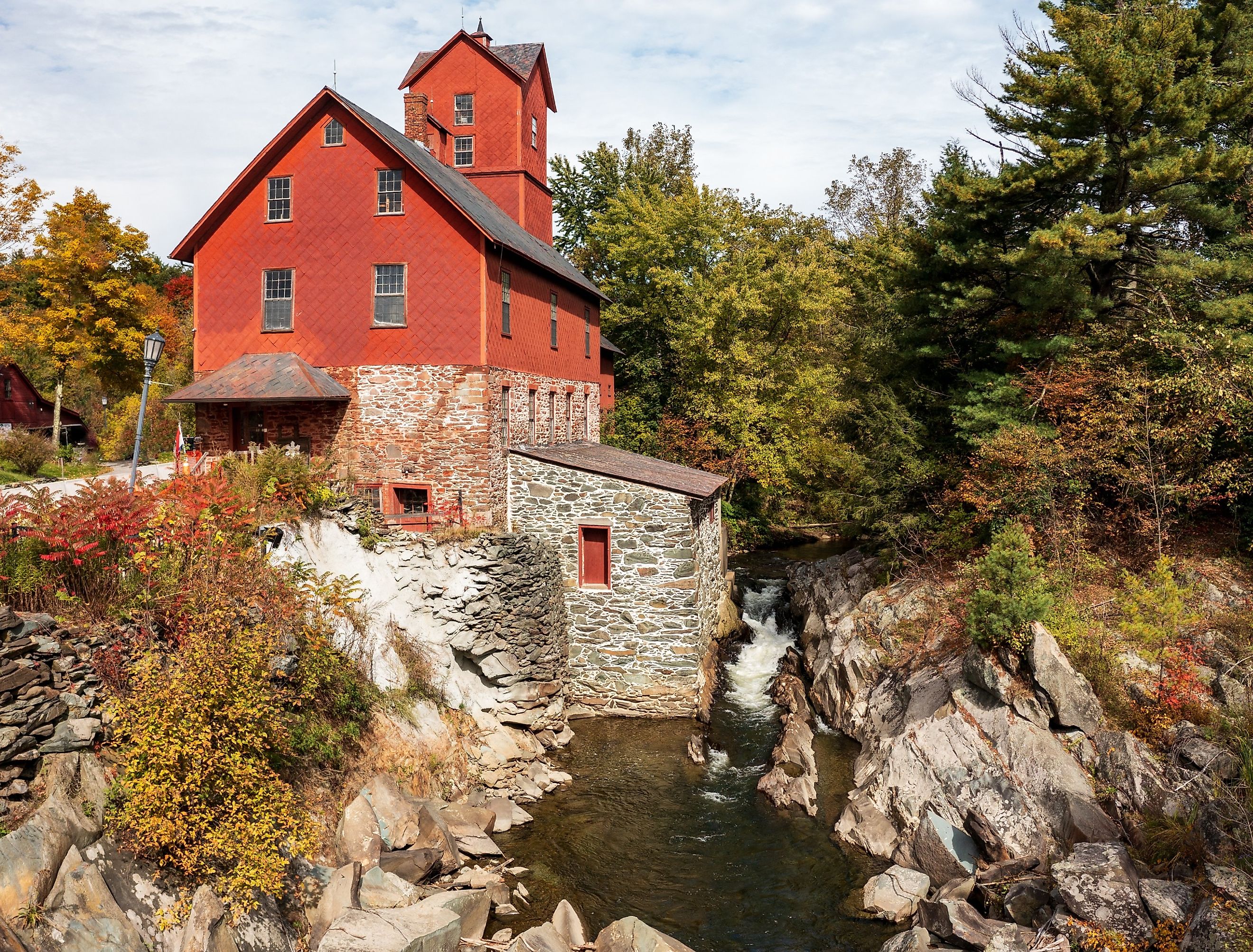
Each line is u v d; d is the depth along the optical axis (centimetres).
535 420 2531
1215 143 1856
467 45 3072
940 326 2262
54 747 955
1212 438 1702
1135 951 946
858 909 1263
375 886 1141
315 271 2197
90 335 3919
